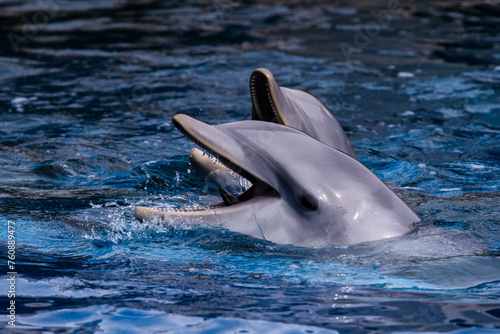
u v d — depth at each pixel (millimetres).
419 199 13773
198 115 22625
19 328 7977
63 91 25906
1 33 37562
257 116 13031
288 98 13000
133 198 14070
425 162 17719
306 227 10641
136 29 38688
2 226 12148
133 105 23953
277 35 36812
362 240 10523
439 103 24375
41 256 10719
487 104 24172
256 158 10812
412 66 30094
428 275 9836
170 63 30422
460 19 41688
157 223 11148
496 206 13195
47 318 8289
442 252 10516
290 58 31438
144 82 27234
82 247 11164
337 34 37125
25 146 18859
